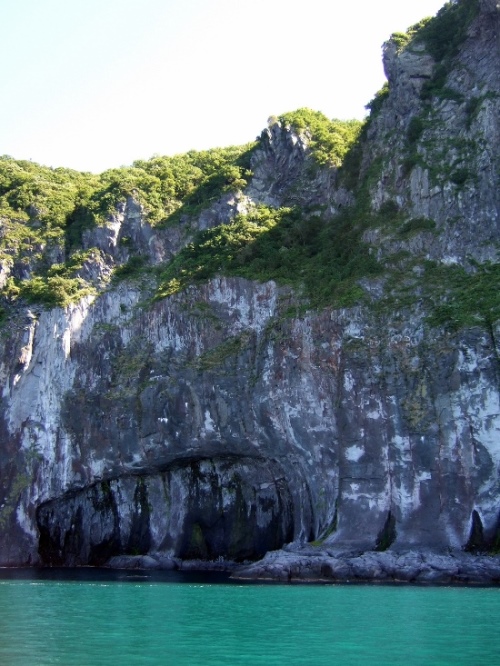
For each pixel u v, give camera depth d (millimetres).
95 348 75625
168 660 28953
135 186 90938
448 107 74500
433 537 56000
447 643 31719
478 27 77312
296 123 89688
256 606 41844
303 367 65125
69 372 75500
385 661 28719
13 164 106750
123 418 71438
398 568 52719
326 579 53844
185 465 72375
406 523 57250
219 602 43531
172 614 39406
